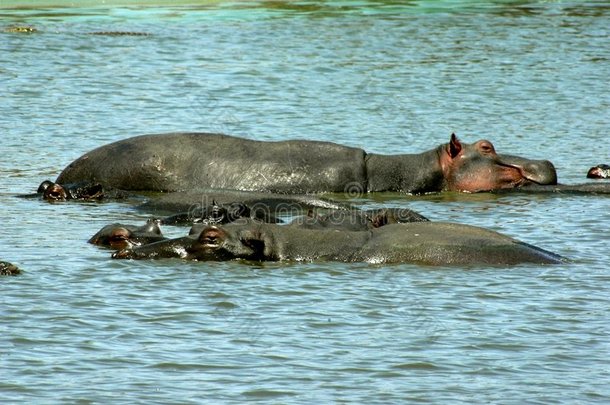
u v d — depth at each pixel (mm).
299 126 63312
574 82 76875
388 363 27703
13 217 43938
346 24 98000
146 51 84250
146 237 38438
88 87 72688
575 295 33062
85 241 39375
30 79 74562
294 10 104938
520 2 113125
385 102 70312
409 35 93562
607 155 57844
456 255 36125
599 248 38844
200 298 32438
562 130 63562
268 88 73562
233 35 91438
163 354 28016
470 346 28859
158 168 51406
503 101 71062
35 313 30828
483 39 92375
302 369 27203
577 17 104000
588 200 48812
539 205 47688
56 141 59219
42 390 25625
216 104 68688
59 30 91750
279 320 30625
